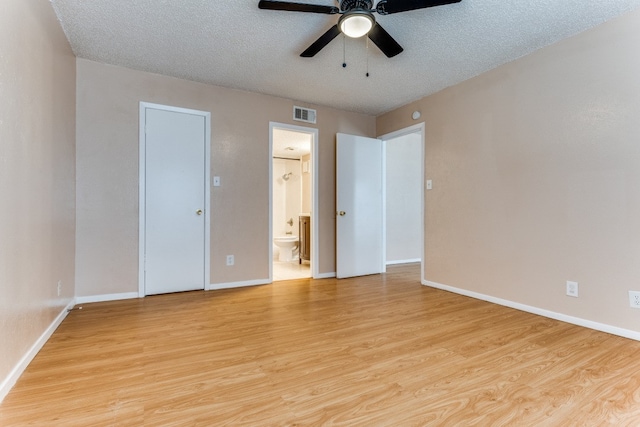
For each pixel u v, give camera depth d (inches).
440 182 141.5
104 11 87.0
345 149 167.0
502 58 112.2
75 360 71.5
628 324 85.0
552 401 56.7
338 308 112.4
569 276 97.3
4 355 57.4
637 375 65.7
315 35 99.3
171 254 130.3
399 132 165.8
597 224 91.0
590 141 92.5
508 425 50.3
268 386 61.6
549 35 97.3
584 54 94.1
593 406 55.2
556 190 100.5
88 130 115.3
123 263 121.5
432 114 146.5
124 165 121.4
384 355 75.3
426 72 123.6
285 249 228.8
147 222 125.7
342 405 55.6
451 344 81.5
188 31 97.0
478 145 125.2
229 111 140.9
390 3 73.0
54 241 88.3
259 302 119.4
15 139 62.3
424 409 54.5
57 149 91.0
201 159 135.3
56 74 89.7
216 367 69.1
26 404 54.8
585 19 89.0
